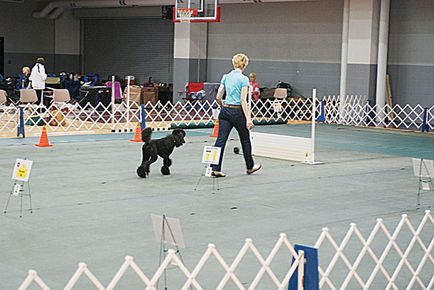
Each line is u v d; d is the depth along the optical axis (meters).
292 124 18.05
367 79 18.58
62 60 27.91
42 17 27.08
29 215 6.83
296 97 20.91
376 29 18.58
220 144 9.25
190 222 6.71
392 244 4.67
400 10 18.59
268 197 8.08
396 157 12.08
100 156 11.08
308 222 6.85
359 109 18.64
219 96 9.21
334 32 19.94
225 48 22.55
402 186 9.09
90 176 9.18
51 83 23.28
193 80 22.61
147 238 6.06
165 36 25.09
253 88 19.19
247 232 6.37
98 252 5.57
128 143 12.94
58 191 8.10
